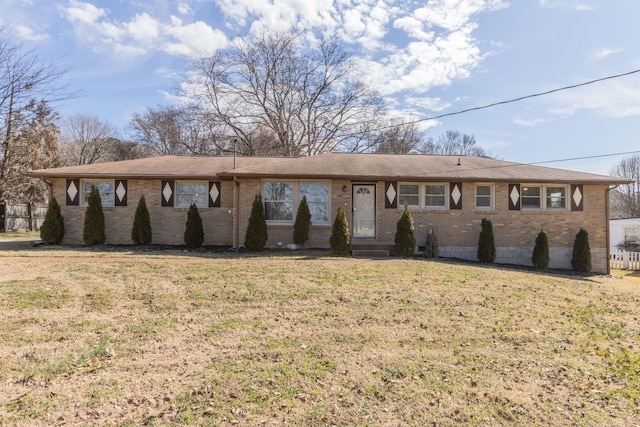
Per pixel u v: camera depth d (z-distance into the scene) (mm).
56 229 13906
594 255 13969
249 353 4414
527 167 15008
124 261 9695
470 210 13789
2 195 22141
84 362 4062
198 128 31984
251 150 30984
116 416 3107
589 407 3498
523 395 3670
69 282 7203
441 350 4703
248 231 12969
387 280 8133
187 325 5281
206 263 9609
